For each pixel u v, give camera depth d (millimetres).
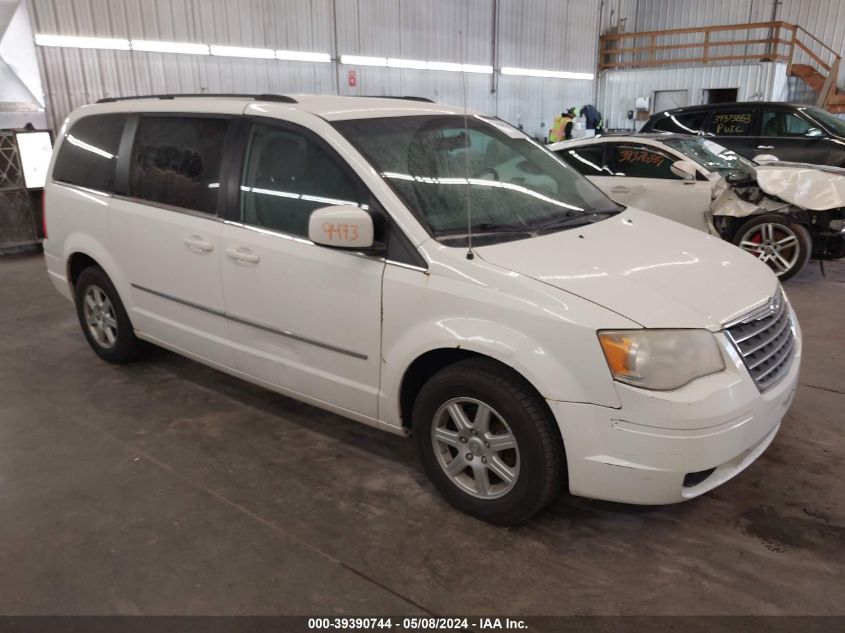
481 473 2541
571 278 2357
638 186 6289
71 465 3074
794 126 8703
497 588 2258
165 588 2273
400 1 12562
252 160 3078
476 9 14219
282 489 2865
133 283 3717
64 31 8367
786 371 2549
